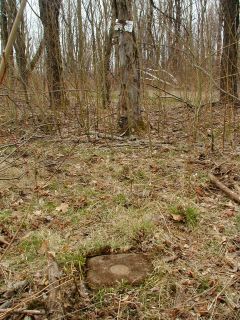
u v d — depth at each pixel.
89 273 1.29
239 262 1.35
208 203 1.78
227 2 3.47
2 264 1.35
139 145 2.69
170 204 1.75
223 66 2.97
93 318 1.12
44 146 2.69
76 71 2.97
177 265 1.34
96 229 1.57
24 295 1.20
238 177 2.04
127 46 2.89
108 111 3.24
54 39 3.11
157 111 3.62
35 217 1.69
